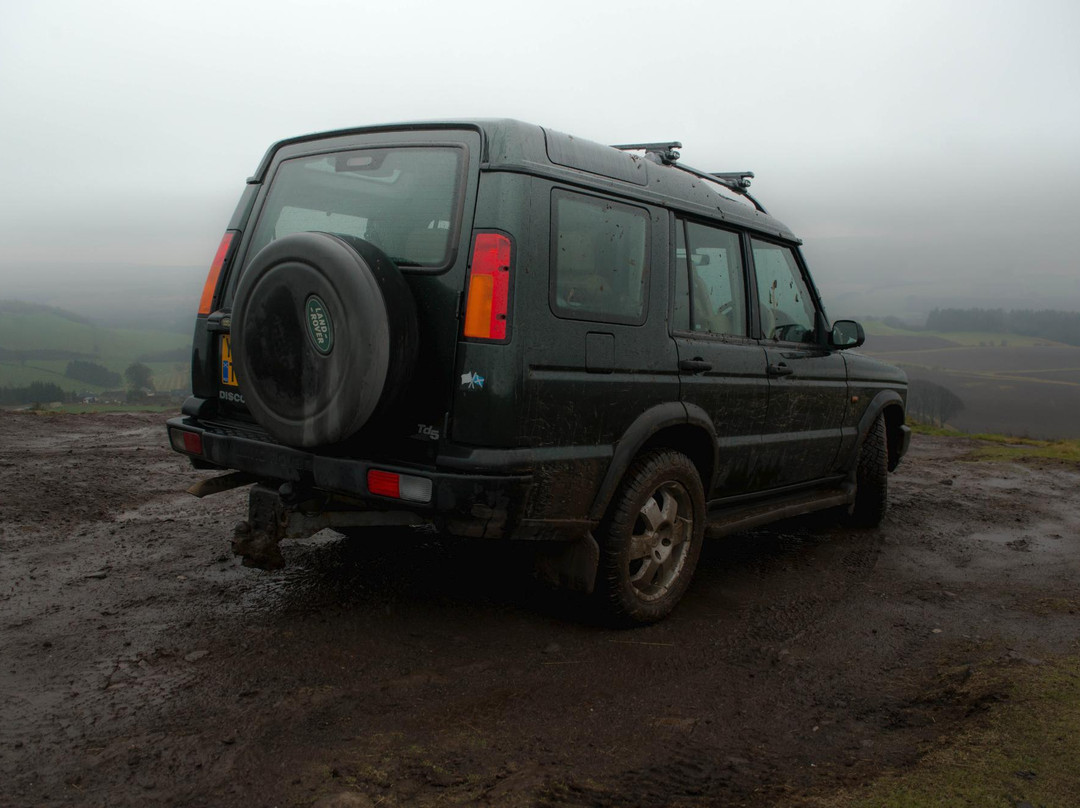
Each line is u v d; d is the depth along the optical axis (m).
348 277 2.76
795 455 4.77
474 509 2.81
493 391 2.85
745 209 4.50
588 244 3.24
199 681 2.83
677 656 3.36
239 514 5.34
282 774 2.26
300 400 2.94
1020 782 2.37
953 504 7.06
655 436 3.66
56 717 2.51
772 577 4.63
